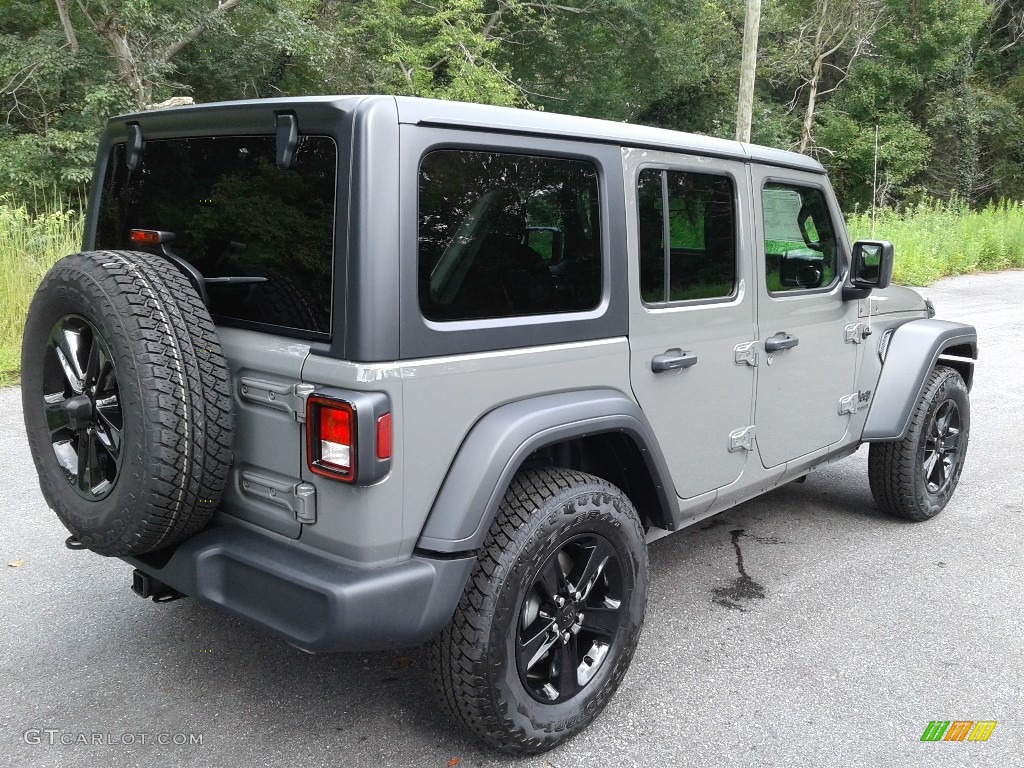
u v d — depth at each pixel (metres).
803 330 3.88
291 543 2.43
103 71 16.03
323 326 2.28
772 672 3.26
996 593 3.99
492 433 2.44
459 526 2.34
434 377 2.32
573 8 24.64
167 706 2.94
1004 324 11.80
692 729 2.89
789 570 4.21
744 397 3.56
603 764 2.70
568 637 2.71
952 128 31.53
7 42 15.84
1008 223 21.62
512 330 2.53
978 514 5.05
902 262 17.27
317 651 2.27
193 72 18.55
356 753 2.71
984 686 3.20
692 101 30.19
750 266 3.52
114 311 2.26
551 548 2.54
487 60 21.05
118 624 3.48
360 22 21.25
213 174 2.59
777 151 3.73
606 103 26.97
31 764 2.60
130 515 2.31
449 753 2.72
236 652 3.30
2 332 8.02
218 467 2.36
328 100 2.24
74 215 10.15
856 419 4.41
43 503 4.73
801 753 2.78
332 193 2.24
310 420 2.27
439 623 2.37
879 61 32.81
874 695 3.12
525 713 2.58
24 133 15.96
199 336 2.32
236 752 2.70
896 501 4.72
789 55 31.53
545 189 2.63
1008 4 37.12
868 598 3.92
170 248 2.78
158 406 2.22
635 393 3.00
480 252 2.45
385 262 2.20
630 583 2.86
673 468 3.25
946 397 4.69
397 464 2.27
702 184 3.27
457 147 2.37
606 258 2.84
